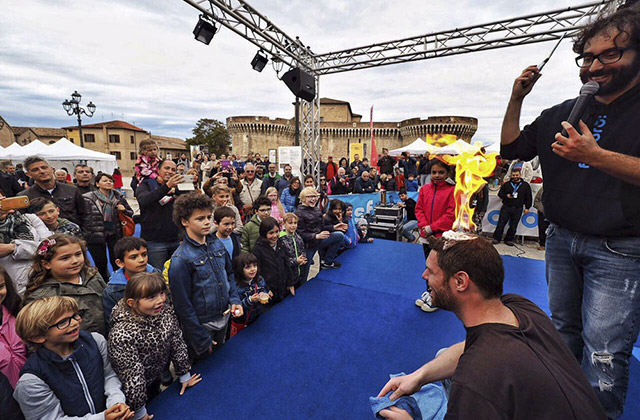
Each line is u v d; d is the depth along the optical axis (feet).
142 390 5.68
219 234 10.21
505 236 21.53
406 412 3.82
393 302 10.61
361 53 24.75
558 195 4.44
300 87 22.88
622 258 3.84
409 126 128.67
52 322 4.62
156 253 10.69
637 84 3.59
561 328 5.04
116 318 5.85
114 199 12.96
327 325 9.12
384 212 21.06
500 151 5.69
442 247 3.36
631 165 3.07
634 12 3.38
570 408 2.31
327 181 35.24
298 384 6.77
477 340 2.85
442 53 23.40
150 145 10.98
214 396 6.42
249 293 9.02
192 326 6.91
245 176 19.13
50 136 138.92
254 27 18.63
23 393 4.63
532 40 21.02
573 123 3.72
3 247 6.83
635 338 4.05
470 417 2.39
